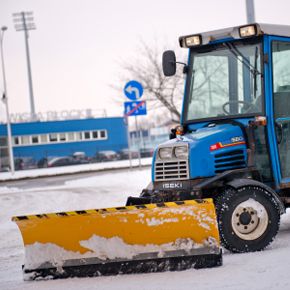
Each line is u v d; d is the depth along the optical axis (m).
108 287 7.20
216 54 9.88
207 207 7.76
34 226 7.83
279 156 9.59
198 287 6.84
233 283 6.90
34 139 67.56
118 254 7.82
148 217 7.80
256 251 8.70
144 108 22.58
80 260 7.82
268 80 9.46
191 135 9.46
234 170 9.00
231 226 8.65
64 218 7.80
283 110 9.70
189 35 9.95
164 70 9.98
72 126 69.06
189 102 10.00
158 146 9.39
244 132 9.37
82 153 64.56
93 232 7.81
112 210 7.79
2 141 66.00
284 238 9.75
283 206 8.94
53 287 7.42
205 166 9.07
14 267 9.12
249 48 9.61
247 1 16.39
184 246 7.81
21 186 29.52
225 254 8.72
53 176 37.69
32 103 79.44
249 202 8.70
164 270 7.81
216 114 9.78
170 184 9.16
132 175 25.52
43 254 7.85
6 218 15.19
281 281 6.79
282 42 9.70
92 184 24.53
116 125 70.56
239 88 9.66
